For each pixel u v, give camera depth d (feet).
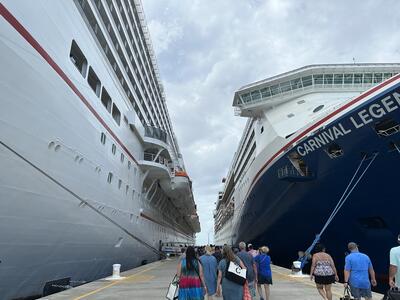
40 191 34.88
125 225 68.74
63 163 39.60
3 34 29.68
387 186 50.31
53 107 37.40
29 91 32.99
